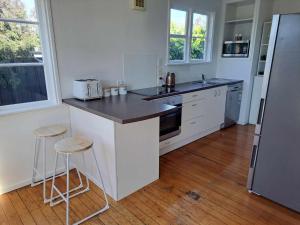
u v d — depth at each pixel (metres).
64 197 1.99
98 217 1.89
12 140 2.18
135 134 2.09
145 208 2.01
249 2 4.16
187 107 3.21
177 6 3.46
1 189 2.19
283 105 1.81
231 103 4.15
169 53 3.61
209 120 3.74
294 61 1.69
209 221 1.86
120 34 2.84
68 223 1.76
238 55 4.27
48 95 2.45
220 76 4.63
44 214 1.93
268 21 4.06
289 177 1.90
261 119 1.96
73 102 2.38
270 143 1.95
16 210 1.98
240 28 4.55
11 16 2.07
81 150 1.77
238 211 1.97
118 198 2.10
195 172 2.62
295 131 1.78
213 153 3.13
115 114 1.90
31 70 2.29
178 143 3.28
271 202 2.09
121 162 2.03
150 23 3.15
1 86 2.13
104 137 2.04
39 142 2.38
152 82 3.41
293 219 1.88
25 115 2.22
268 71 1.84
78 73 2.57
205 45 4.30
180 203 2.08
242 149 3.26
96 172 2.29
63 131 2.16
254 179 2.15
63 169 2.62
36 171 2.33
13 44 2.13
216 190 2.28
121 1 2.76
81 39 2.50
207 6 3.97
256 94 4.29
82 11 2.44
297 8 3.89
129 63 3.04
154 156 2.36
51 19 2.23
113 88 2.78
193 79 4.17
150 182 2.39
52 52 2.30
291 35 1.68
